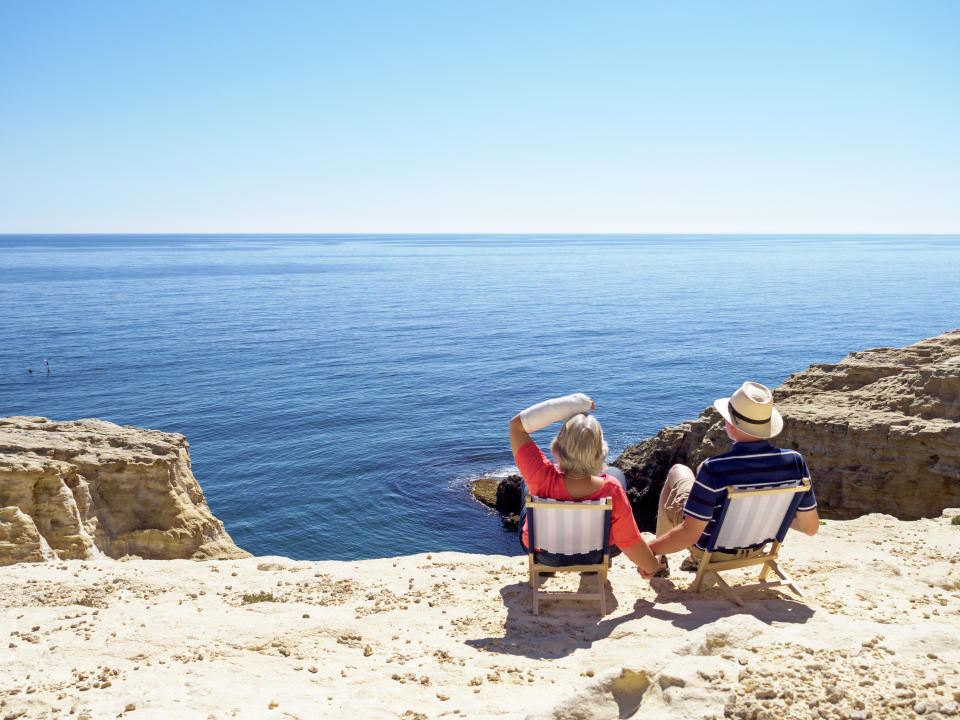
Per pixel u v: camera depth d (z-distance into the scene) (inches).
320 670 174.7
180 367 2913.4
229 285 7170.3
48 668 177.9
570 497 207.2
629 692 130.5
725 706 119.4
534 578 218.5
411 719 142.9
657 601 214.7
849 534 301.3
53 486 629.6
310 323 4404.5
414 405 2282.2
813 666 133.2
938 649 143.3
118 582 262.1
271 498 1429.6
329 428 1991.9
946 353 1036.5
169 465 740.0
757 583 218.1
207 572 275.9
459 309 5295.3
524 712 140.8
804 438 987.3
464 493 1422.2
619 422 2081.7
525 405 2277.3
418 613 219.3
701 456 1153.4
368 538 1232.8
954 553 261.1
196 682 165.0
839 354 3253.0
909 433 896.9
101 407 2219.5
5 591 253.0
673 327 4256.9
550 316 4859.7
